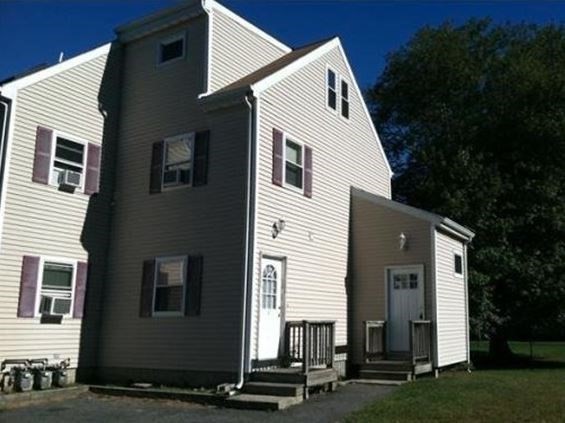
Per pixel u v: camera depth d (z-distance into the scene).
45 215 13.21
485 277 20.14
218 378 12.05
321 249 14.96
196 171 13.44
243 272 12.18
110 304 14.19
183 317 12.86
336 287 15.49
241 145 12.85
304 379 11.09
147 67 15.26
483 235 21.39
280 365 12.70
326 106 16.11
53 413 9.88
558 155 23.30
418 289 15.39
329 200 15.66
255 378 11.63
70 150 14.07
